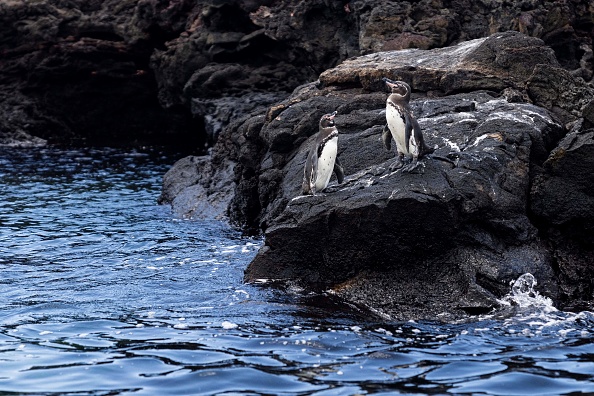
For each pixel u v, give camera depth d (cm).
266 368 1481
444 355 1542
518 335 1655
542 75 2488
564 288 1906
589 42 3834
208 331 1703
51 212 3111
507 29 3719
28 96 5422
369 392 1363
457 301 1816
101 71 5253
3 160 4425
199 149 4819
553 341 1619
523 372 1449
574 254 1981
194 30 4866
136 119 5491
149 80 5331
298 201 2025
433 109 2372
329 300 1891
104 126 5500
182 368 1488
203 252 2450
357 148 2300
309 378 1431
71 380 1440
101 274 2212
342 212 1906
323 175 1988
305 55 4322
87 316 1830
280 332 1688
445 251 1903
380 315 1797
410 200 1850
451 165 1975
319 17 4281
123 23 5212
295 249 1995
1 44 5456
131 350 1591
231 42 4634
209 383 1416
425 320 1759
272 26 4381
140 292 2020
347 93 2698
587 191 1977
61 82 5375
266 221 2450
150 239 2650
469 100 2411
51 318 1819
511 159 2008
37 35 5309
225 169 3231
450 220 1866
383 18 3797
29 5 5353
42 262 2366
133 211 3142
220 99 4578
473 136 2105
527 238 1930
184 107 5209
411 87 2616
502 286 1838
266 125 2658
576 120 2297
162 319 1795
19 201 3322
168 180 3397
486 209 1908
